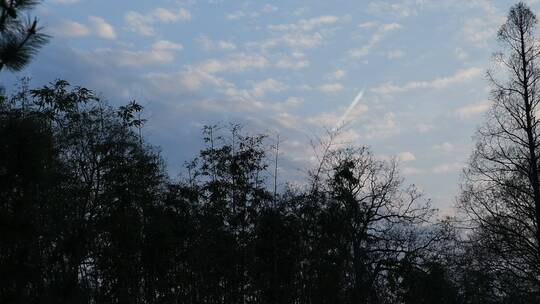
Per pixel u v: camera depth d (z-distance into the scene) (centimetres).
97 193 2030
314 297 2361
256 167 2364
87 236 1706
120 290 2047
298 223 2355
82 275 1981
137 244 2048
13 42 809
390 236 3216
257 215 2334
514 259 3084
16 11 813
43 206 1380
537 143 3150
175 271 2247
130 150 2145
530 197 3084
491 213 3198
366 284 2725
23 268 923
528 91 3250
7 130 845
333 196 2556
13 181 848
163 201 2252
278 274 2320
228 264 2286
